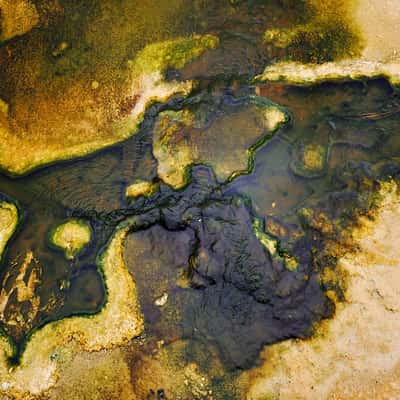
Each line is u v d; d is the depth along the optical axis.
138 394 1.86
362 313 1.84
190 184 2.06
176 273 1.96
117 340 1.91
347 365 1.80
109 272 1.98
